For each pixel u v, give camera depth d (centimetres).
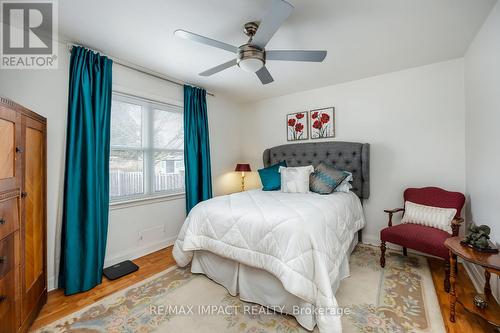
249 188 440
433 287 202
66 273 200
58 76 212
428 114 272
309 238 160
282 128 397
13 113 140
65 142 216
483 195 195
